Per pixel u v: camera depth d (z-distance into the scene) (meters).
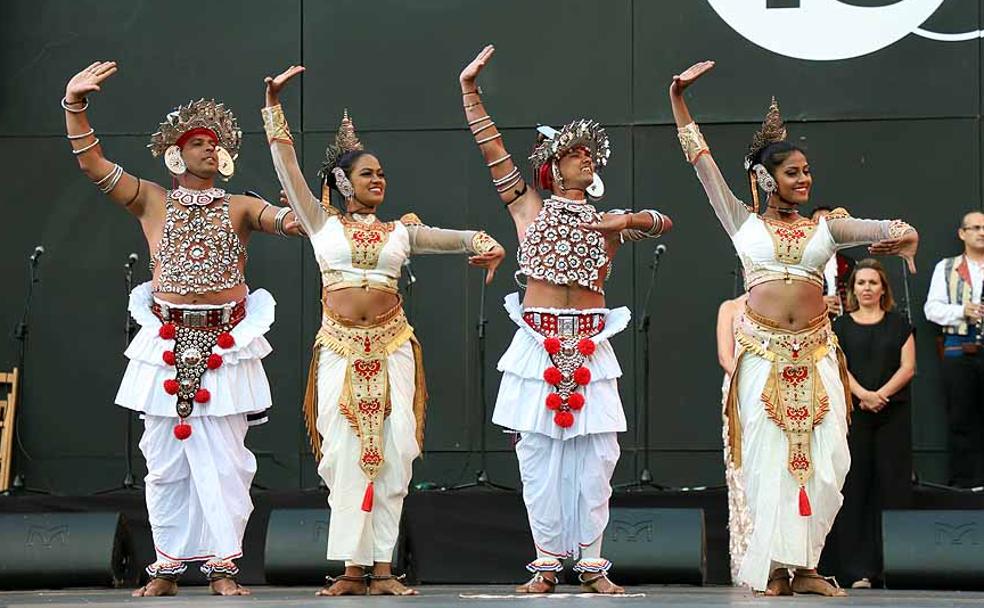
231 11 20.42
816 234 14.02
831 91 19.86
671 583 16.14
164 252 14.74
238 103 20.38
